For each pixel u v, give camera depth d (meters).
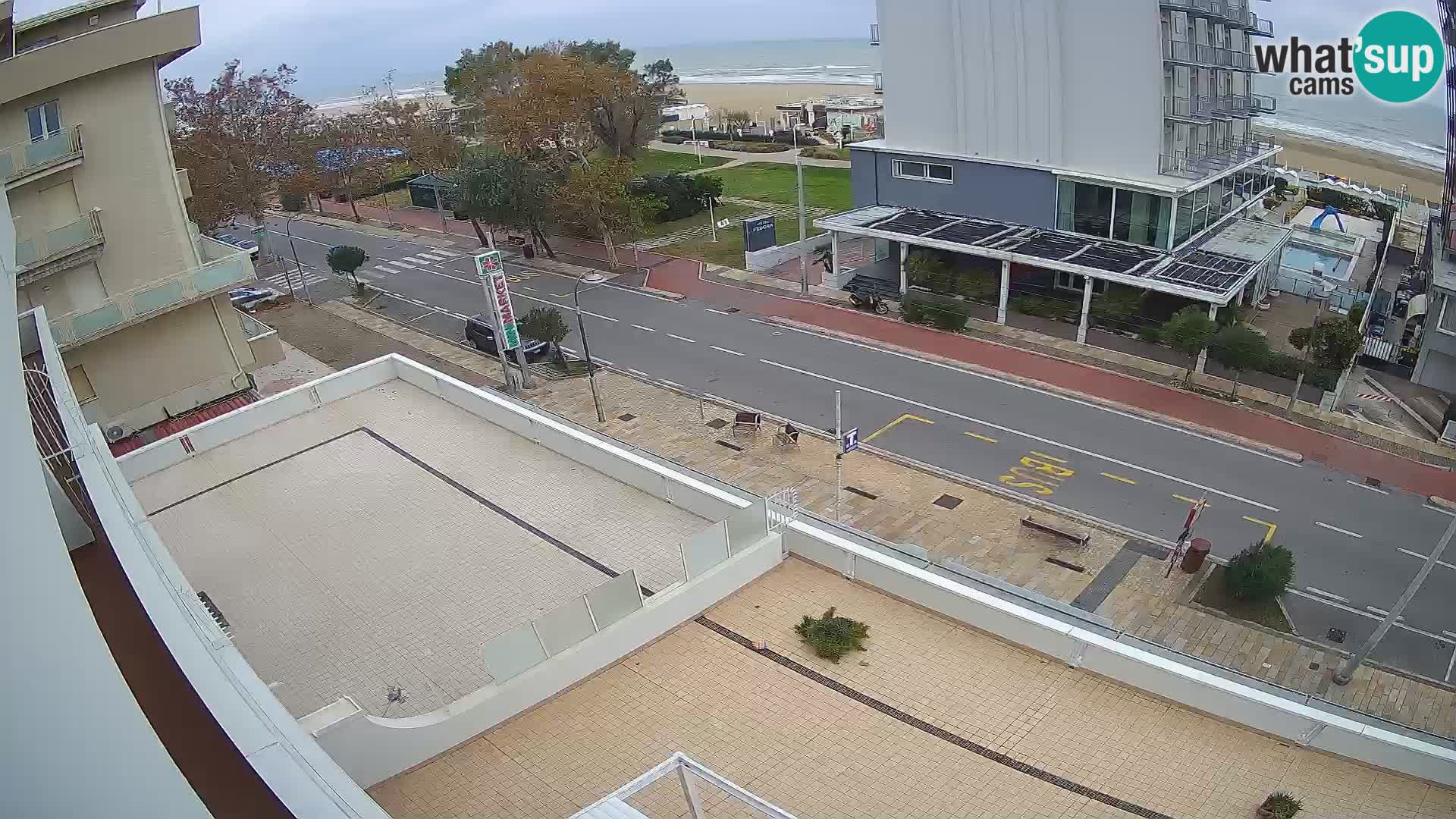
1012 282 44.31
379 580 17.00
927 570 18.34
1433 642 21.94
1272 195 57.94
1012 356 38.09
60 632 6.28
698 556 15.11
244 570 17.64
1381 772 12.09
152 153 29.80
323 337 47.72
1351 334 31.97
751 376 38.50
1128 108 37.03
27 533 6.43
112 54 27.36
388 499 19.62
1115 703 13.17
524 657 13.12
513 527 18.25
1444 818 11.48
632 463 19.03
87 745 5.93
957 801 11.55
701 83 186.12
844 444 27.89
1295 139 82.75
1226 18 39.84
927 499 28.66
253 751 7.75
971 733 12.61
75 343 28.81
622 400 37.31
